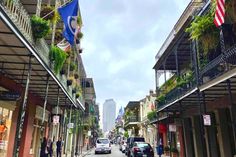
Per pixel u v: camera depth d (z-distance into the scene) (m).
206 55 13.27
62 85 13.94
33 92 16.16
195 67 13.48
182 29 15.97
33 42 9.14
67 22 13.63
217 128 16.39
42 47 10.40
